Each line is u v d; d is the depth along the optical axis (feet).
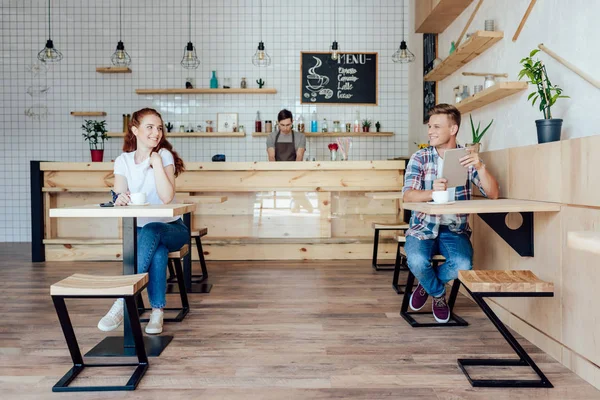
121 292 5.66
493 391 5.63
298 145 16.35
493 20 10.20
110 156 19.22
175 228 8.00
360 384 5.82
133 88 19.16
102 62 19.10
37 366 6.40
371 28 19.39
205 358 6.67
